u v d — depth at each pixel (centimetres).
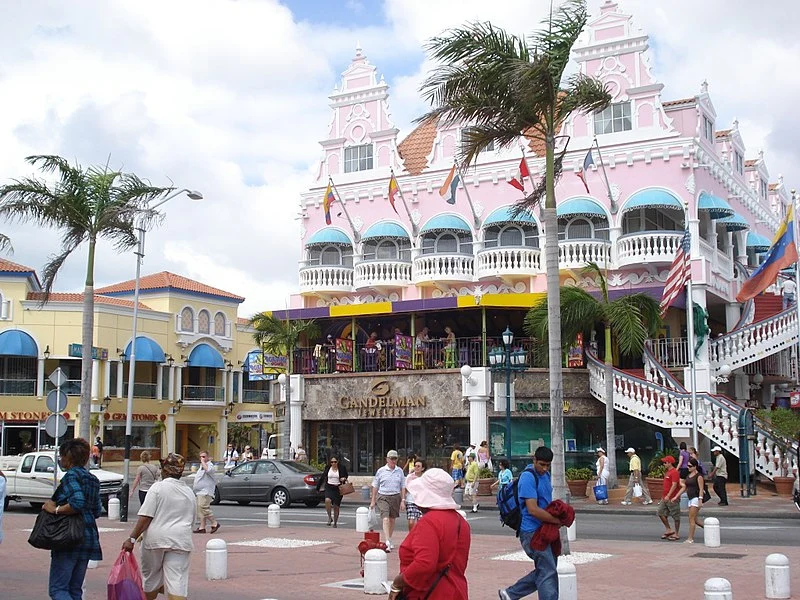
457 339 3666
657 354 3547
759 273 3195
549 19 1647
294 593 1259
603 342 3656
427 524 659
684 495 2733
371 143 4156
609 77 3719
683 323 3675
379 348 3738
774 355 4247
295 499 2881
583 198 3647
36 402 5350
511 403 3064
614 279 3588
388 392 3609
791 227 3152
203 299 6309
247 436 6538
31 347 5306
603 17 3753
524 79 1527
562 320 3053
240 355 6625
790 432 2991
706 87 3809
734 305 3866
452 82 1638
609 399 3119
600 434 3556
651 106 3628
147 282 6206
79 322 5431
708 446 3309
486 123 1691
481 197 3872
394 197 4019
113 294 6191
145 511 970
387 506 1703
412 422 3638
